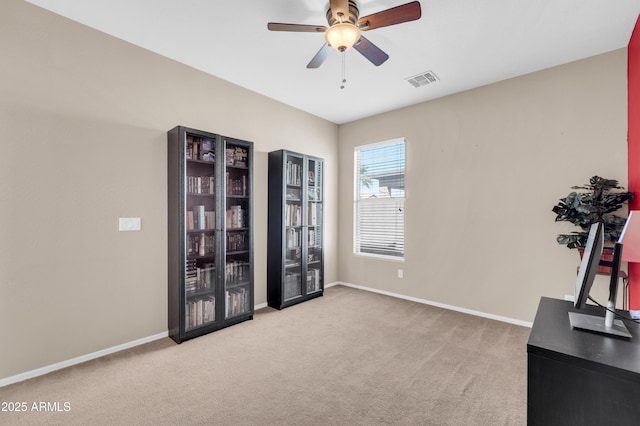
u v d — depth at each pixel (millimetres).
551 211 2957
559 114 2916
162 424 1641
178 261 2670
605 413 968
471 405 1807
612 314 1207
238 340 2723
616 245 1207
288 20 2303
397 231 4223
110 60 2486
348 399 1865
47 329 2182
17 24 2064
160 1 2084
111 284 2490
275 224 3678
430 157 3824
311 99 3850
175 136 2723
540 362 1086
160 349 2545
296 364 2295
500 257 3264
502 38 2488
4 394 1905
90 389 1961
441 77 3203
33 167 2129
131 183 2602
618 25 2295
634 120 2367
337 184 4863
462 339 2748
